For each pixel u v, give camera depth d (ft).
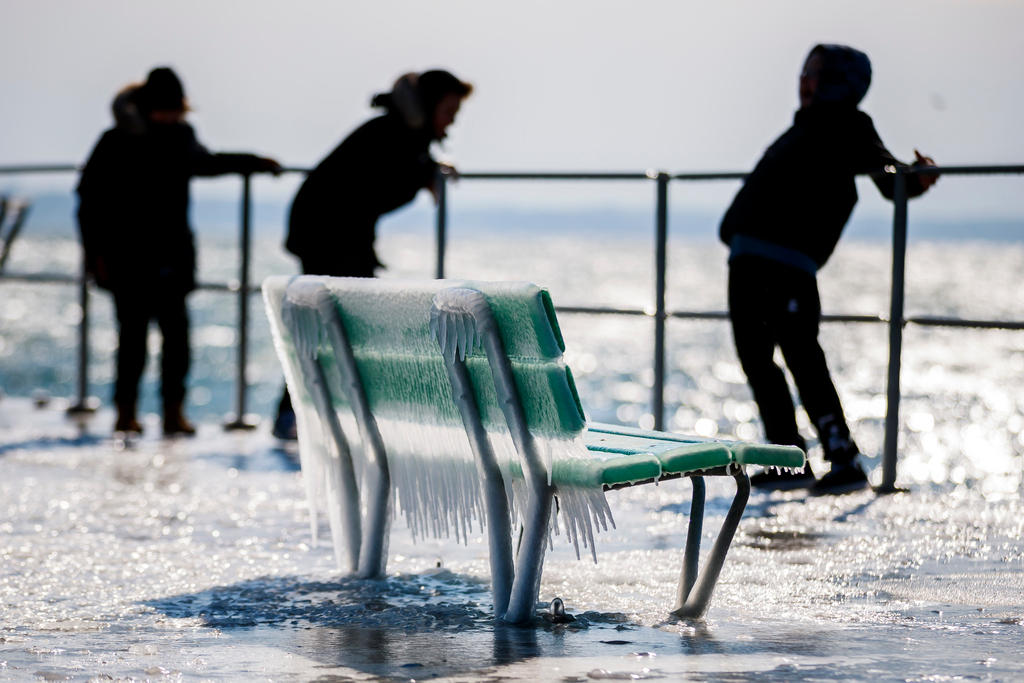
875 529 43.04
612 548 40.45
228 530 43.86
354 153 61.21
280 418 68.03
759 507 47.39
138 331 69.31
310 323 35.37
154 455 61.62
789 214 50.31
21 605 33.06
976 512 46.14
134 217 68.39
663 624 30.73
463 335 29.40
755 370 51.42
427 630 30.32
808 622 30.86
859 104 51.47
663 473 29.19
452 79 61.26
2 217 79.36
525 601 30.53
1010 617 31.12
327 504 37.50
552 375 27.73
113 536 42.68
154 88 68.23
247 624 31.07
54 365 292.20
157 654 28.09
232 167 69.67
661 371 58.65
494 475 30.94
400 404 33.94
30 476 55.11
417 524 34.58
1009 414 151.02
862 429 120.88
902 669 26.40
